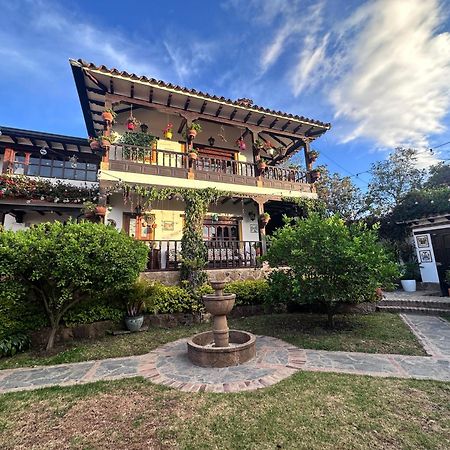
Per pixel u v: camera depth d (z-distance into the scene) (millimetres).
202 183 9695
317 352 4961
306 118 11055
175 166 9922
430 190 11812
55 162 11117
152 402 3275
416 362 4332
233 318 7891
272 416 2861
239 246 10570
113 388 3709
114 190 8312
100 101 9297
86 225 5742
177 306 7340
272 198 10789
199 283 8117
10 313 5500
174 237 10164
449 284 9328
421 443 2377
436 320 6941
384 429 2596
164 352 5227
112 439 2578
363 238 6168
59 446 2502
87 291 5953
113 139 8719
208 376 3998
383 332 5984
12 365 4770
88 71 7750
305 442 2434
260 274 9727
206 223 11023
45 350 5484
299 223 6641
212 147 11914
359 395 3264
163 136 10914
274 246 6762
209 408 3074
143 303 6844
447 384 3500
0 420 2977
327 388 3467
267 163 11969
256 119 10797
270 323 7172
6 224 9836
